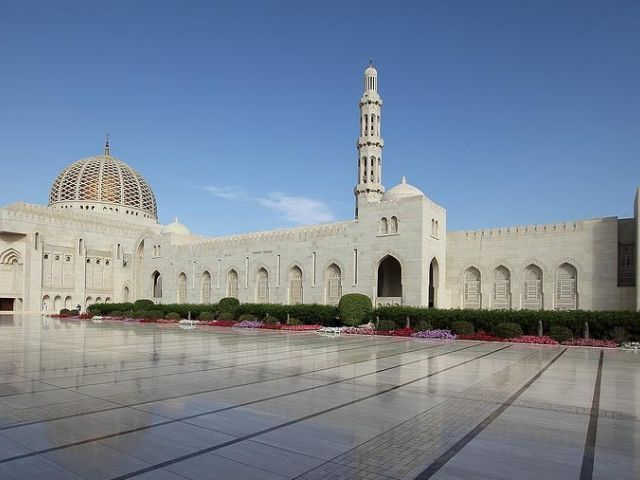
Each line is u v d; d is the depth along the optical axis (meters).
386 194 48.56
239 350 23.30
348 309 39.97
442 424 9.91
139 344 25.64
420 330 34.16
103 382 14.12
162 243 67.44
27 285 65.94
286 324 41.84
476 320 33.50
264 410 10.89
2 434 8.87
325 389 13.48
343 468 7.35
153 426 9.48
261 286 54.97
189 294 62.47
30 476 6.89
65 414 10.34
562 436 9.19
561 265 40.00
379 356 21.62
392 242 43.91
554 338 29.33
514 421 10.25
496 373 16.91
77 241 71.69
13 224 65.12
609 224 38.03
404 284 42.75
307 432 9.18
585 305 38.50
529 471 7.33
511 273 42.34
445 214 46.75
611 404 11.99
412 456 7.93
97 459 7.61
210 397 12.20
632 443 8.80
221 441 8.58
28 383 13.88
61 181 86.12
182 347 24.31
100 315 56.59
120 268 76.94
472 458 7.88
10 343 25.48
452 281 45.62
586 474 7.23
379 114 57.31
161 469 7.20
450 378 15.66
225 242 58.84
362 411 10.94
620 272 38.06
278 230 60.03
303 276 50.41
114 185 85.94
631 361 20.86
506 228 43.03
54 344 25.14
